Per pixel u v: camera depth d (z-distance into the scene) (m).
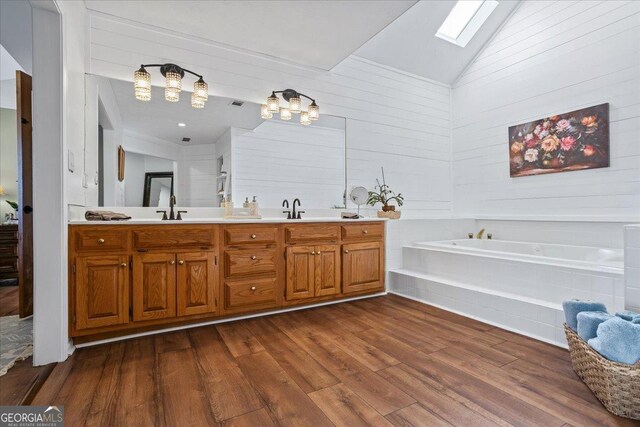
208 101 3.04
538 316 2.26
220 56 3.07
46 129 1.86
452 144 4.82
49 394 1.53
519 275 2.57
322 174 3.65
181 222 2.34
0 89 4.66
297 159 3.50
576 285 2.24
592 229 3.31
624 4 3.12
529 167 3.86
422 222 4.00
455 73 4.65
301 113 3.50
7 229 4.16
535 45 3.82
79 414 1.38
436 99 4.66
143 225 2.23
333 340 2.20
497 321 2.52
